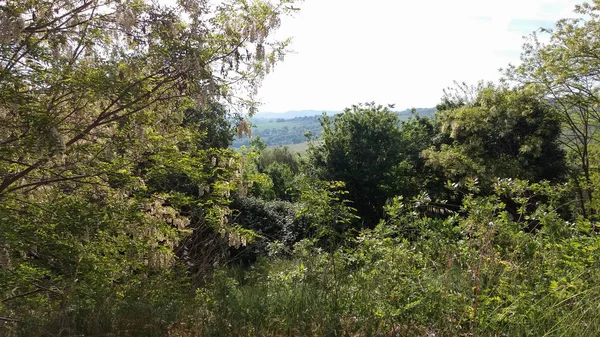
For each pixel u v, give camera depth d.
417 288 3.72
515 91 15.41
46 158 4.66
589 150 15.04
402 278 3.85
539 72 14.09
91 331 3.33
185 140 6.54
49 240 4.55
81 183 5.62
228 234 6.78
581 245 3.85
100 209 5.17
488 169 14.85
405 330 3.41
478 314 3.32
